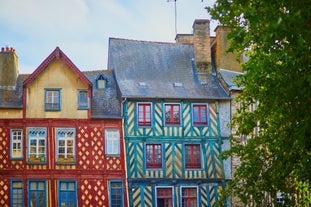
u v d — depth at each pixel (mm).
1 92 27031
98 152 26359
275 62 14117
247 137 27438
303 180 15070
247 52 17109
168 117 27297
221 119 27672
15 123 26172
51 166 25984
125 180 26188
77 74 26828
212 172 26984
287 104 14094
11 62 27875
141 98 27031
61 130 26391
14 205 25531
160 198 26391
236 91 27922
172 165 26719
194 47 30141
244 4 13195
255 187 17125
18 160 25859
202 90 28344
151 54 30188
